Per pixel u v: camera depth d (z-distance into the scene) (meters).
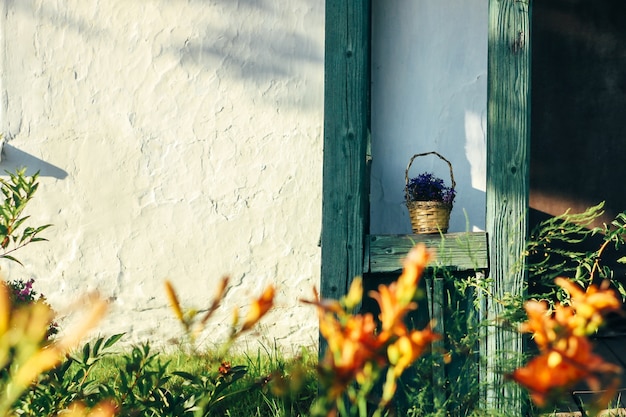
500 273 3.84
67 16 4.91
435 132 4.95
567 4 5.56
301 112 5.05
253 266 5.04
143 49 4.96
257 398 3.82
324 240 3.86
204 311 5.00
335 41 3.84
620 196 5.58
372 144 4.95
